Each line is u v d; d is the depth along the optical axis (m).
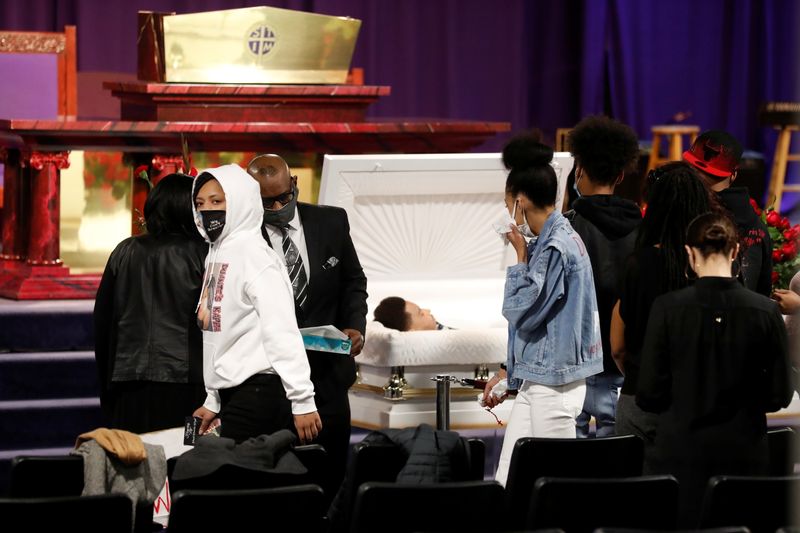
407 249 21.88
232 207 14.58
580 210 17.27
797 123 38.75
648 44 42.00
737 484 13.11
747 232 17.86
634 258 15.49
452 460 14.26
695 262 14.57
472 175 21.28
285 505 12.42
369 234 21.52
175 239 16.64
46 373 22.45
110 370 16.69
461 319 21.25
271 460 13.68
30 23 37.03
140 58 26.17
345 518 14.33
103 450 13.77
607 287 17.06
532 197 15.46
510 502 14.27
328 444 16.55
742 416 14.23
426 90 41.09
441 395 18.23
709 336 14.21
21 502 11.71
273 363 14.42
